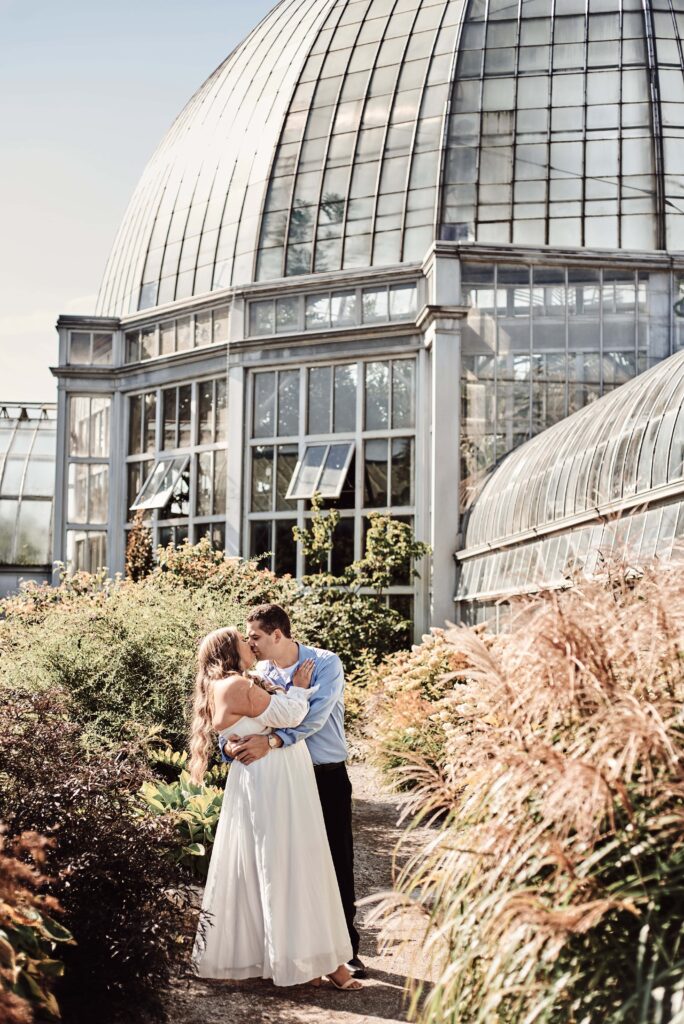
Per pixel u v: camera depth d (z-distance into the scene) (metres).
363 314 27.14
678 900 3.45
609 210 26.88
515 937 3.40
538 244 25.98
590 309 24.44
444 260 24.50
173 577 18.38
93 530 31.50
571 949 3.55
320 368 27.50
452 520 23.86
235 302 28.47
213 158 32.72
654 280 24.45
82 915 5.29
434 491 23.89
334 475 26.34
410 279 26.59
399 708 13.07
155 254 33.31
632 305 24.41
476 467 24.14
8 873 4.28
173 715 10.60
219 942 5.63
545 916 3.34
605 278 24.52
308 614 19.33
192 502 29.33
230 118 33.03
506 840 3.69
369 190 28.75
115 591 13.48
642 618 4.09
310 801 5.74
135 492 31.30
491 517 21.58
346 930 5.85
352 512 26.52
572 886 3.48
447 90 28.58
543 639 3.88
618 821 3.70
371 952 6.57
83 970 5.24
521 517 19.42
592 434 17.48
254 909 5.66
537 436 22.84
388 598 25.23
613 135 27.20
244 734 5.69
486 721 4.32
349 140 29.45
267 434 28.05
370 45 30.53
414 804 4.62
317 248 29.05
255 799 5.64
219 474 28.91
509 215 27.27
